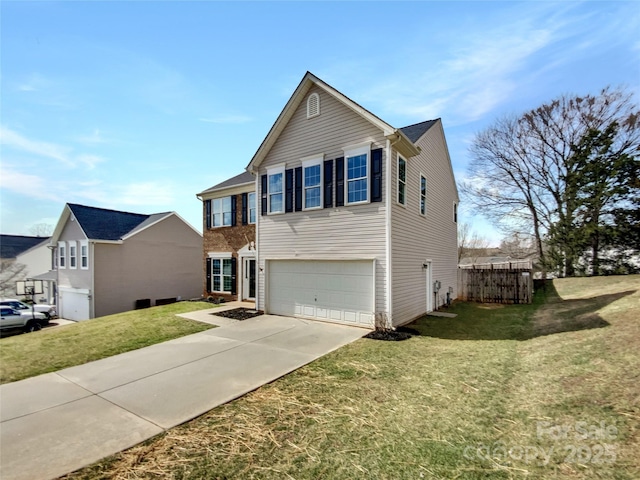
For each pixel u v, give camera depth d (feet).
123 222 70.64
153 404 14.64
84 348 25.26
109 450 10.91
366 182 29.89
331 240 32.14
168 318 35.65
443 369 18.22
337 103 32.27
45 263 98.07
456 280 53.26
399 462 9.80
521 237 79.77
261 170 38.65
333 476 9.27
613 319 23.36
